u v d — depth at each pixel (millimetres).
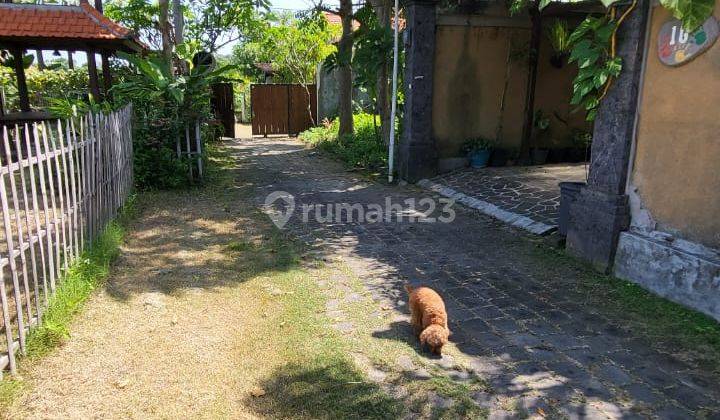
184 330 3775
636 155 4762
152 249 5668
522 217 6980
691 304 4145
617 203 4871
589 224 5238
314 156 13594
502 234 6555
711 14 3936
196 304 4246
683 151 4273
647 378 3234
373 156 11875
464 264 5418
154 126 8398
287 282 4805
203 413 2834
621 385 3156
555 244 6023
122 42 9461
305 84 18859
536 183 8438
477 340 3742
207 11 14906
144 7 13930
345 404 2939
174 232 6332
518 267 5316
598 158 5133
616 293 4578
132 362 3297
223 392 3033
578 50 4977
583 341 3723
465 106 10031
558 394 3059
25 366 3129
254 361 3387
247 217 7211
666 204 4480
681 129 4277
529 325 3986
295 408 2906
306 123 19078
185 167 8680
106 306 4078
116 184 6309
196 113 8680
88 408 2811
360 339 3715
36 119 10562
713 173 4027
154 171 8547
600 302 4406
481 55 9891
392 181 10102
